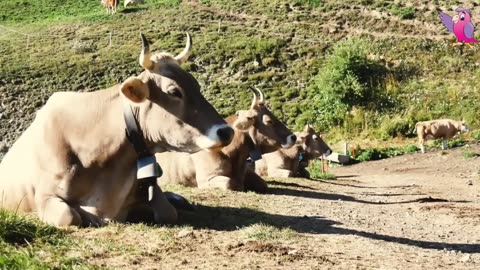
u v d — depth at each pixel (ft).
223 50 136.26
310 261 18.48
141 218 23.95
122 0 174.91
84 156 22.11
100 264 17.06
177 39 142.82
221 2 162.81
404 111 113.19
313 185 49.21
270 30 145.59
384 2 152.46
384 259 19.61
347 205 35.14
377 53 131.13
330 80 119.55
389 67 126.72
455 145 93.50
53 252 17.88
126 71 130.21
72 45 142.92
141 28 151.43
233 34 144.77
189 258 18.20
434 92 117.70
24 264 15.93
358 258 19.45
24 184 23.00
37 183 22.56
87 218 22.08
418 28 141.08
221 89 124.88
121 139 22.03
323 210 31.48
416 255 20.72
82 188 22.13
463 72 124.57
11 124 112.57
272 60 132.77
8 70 129.90
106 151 22.06
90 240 19.57
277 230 23.00
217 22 151.84
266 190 39.88
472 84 119.14
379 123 111.65
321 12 151.94
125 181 22.41
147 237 20.53
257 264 17.81
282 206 31.09
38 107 118.01
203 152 38.01
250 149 38.65
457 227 28.30
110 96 22.65
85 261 17.11
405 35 138.92
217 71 130.62
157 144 22.11
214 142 20.98
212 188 36.37
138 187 23.11
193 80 22.02
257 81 127.65
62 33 152.05
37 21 165.27
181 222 23.82
